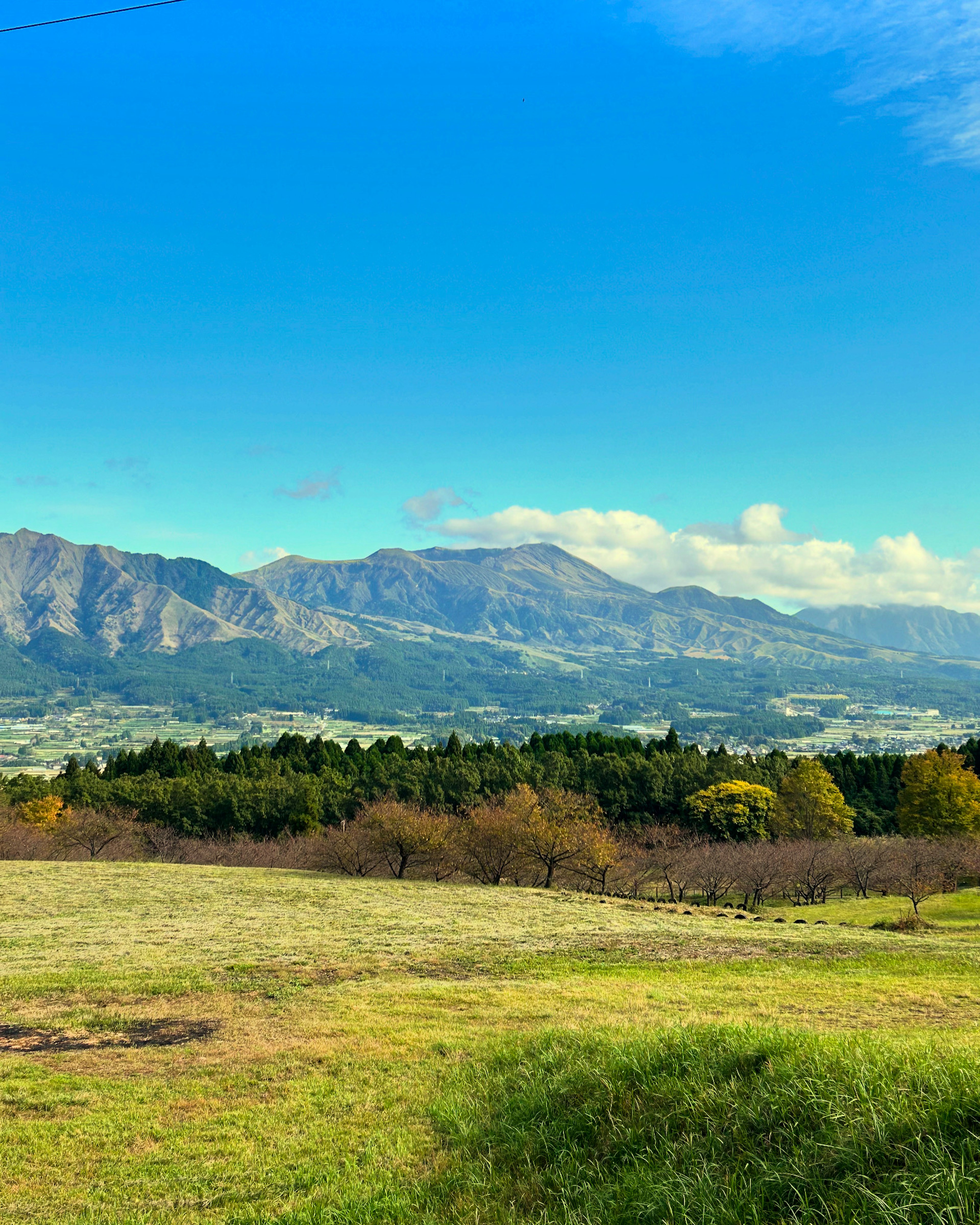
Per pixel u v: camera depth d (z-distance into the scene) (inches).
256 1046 627.8
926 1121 282.4
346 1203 340.8
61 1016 718.5
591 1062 422.3
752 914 1787.6
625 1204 296.5
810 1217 260.5
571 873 2203.5
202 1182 380.5
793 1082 330.3
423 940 1168.8
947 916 1665.8
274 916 1369.3
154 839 2407.7
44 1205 359.3
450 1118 428.1
